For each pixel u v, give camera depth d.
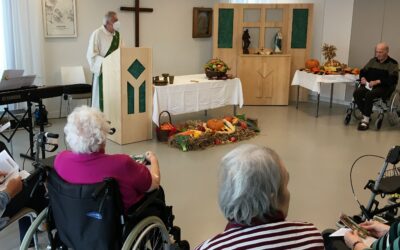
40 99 3.94
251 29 7.16
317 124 5.79
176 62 7.52
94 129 1.79
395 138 5.10
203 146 4.57
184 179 3.67
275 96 7.12
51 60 5.92
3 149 2.63
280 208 1.19
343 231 1.75
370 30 6.74
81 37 6.14
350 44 7.04
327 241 1.78
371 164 4.12
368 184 2.44
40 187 2.24
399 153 2.21
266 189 1.13
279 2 7.70
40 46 5.70
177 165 4.03
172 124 5.11
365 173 3.87
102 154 1.84
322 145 4.77
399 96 5.90
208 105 5.32
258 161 1.15
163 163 4.07
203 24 7.69
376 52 5.66
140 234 1.90
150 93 4.75
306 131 5.39
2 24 5.35
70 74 6.03
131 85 4.57
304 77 6.43
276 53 7.12
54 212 1.89
